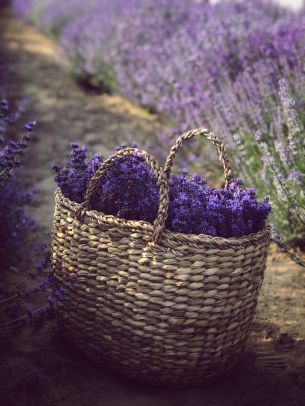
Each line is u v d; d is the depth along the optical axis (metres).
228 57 3.05
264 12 4.15
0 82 4.66
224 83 2.88
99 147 3.32
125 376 1.70
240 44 3.11
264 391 1.70
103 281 1.65
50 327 1.85
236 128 2.54
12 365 1.69
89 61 4.56
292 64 2.66
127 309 1.64
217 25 3.46
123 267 1.62
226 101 2.55
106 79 4.45
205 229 1.64
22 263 2.18
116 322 1.66
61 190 1.77
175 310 1.61
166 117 3.44
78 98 4.41
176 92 3.20
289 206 2.21
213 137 1.78
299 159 2.20
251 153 2.46
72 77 5.01
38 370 1.69
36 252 2.26
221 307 1.62
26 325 1.76
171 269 1.59
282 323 1.97
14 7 13.32
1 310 1.90
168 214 1.67
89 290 1.68
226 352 1.68
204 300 1.61
